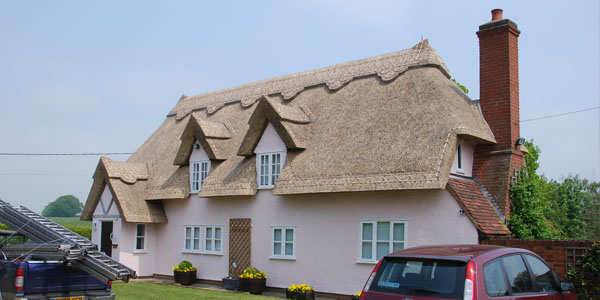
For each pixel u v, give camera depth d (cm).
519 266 911
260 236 2305
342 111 2264
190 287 2355
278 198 2256
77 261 1265
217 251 2498
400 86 2161
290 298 1966
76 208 11612
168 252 2742
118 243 2677
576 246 1440
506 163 1941
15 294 1231
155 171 2877
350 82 2422
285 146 2258
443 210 1764
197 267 2569
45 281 1269
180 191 2630
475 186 1942
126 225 2702
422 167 1764
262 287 2175
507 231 1803
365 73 2389
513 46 2067
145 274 2764
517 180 1961
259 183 2334
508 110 1986
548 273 988
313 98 2491
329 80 2522
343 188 1911
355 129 2112
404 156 1845
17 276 1232
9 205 1498
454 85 2230
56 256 1248
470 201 1770
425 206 1808
